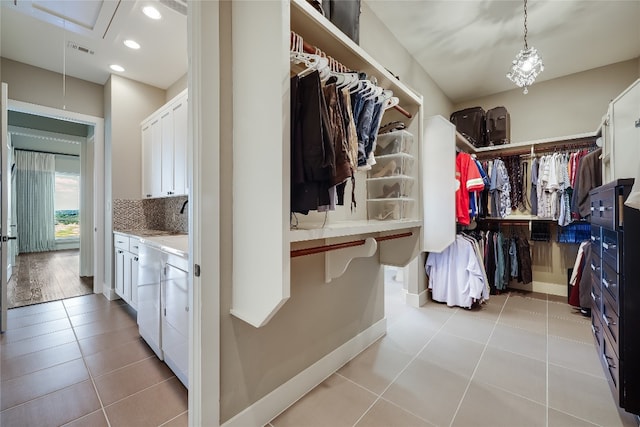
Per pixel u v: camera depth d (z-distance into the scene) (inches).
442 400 59.8
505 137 137.3
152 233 112.0
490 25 96.3
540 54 113.3
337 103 45.5
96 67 118.9
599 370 70.1
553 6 87.0
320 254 68.1
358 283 80.8
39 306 117.5
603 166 98.7
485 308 115.8
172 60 113.6
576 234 125.6
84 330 94.0
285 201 38.6
